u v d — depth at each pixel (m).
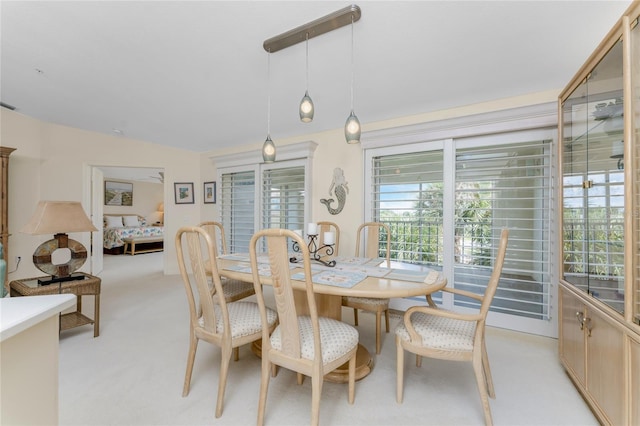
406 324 1.55
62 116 3.28
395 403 1.59
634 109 1.21
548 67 2.05
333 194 3.54
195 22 1.60
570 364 1.77
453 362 2.05
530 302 2.52
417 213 3.04
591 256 1.56
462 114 2.77
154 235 7.71
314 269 1.91
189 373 1.64
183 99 2.70
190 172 4.80
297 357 1.36
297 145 3.64
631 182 1.22
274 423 1.43
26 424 0.79
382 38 1.73
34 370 0.82
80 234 4.17
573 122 1.79
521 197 2.59
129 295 3.58
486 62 2.00
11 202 3.37
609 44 1.36
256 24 1.62
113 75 2.24
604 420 1.37
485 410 1.40
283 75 2.21
